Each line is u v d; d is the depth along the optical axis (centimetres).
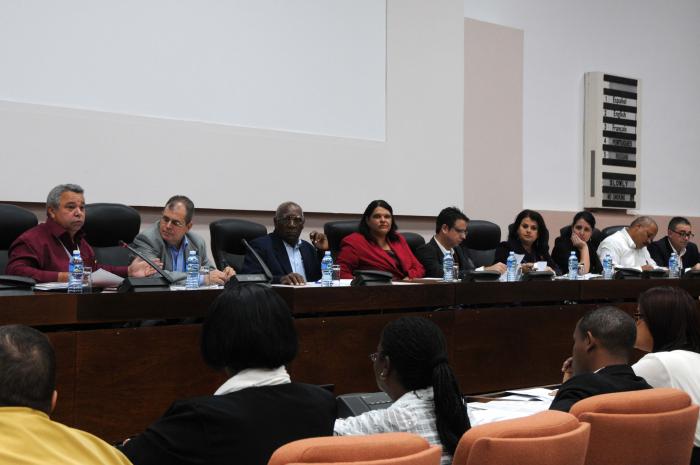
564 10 708
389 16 562
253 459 130
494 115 639
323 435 139
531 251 503
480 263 507
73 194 332
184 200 368
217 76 481
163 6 461
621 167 727
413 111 573
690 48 797
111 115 442
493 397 268
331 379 291
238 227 409
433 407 158
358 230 434
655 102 769
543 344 365
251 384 138
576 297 382
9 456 103
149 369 248
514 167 651
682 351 216
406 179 569
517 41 655
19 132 413
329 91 531
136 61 452
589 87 716
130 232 382
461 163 600
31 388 109
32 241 325
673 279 427
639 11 759
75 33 432
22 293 236
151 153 455
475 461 127
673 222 586
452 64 596
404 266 425
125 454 129
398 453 113
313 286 299
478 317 340
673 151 782
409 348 159
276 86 506
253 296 142
